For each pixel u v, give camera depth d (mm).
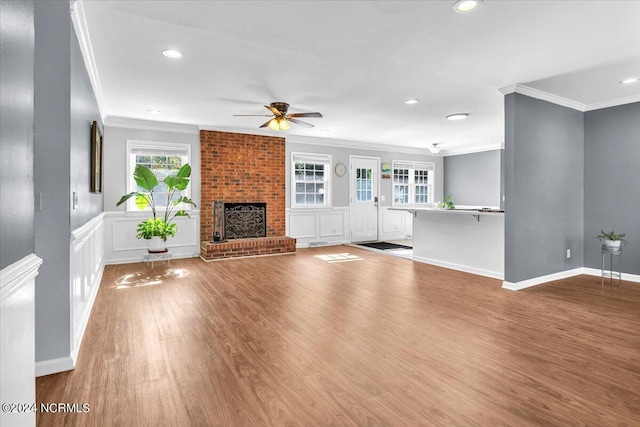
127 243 5750
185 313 3232
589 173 4801
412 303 3549
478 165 8695
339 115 5465
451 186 9430
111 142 5637
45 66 2156
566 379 2074
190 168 5762
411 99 4578
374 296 3795
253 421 1684
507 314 3215
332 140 7723
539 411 1762
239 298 3713
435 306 3451
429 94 4348
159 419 1698
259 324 2957
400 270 5141
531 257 4211
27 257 1085
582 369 2193
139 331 2803
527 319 3086
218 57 3213
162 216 6020
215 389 1964
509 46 2965
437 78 3760
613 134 4559
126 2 2305
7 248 944
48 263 2162
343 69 3512
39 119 2148
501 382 2041
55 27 2172
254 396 1894
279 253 6559
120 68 3477
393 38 2826
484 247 4789
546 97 4262
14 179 992
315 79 3809
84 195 2992
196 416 1722
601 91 4176
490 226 4699
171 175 5770
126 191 5738
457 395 1907
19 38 1025
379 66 3432
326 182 7836
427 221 5699
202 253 6152
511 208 4023
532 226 4207
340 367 2219
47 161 2168
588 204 4820
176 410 1770
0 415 896
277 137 7008
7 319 948
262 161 6840
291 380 2061
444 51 3078
